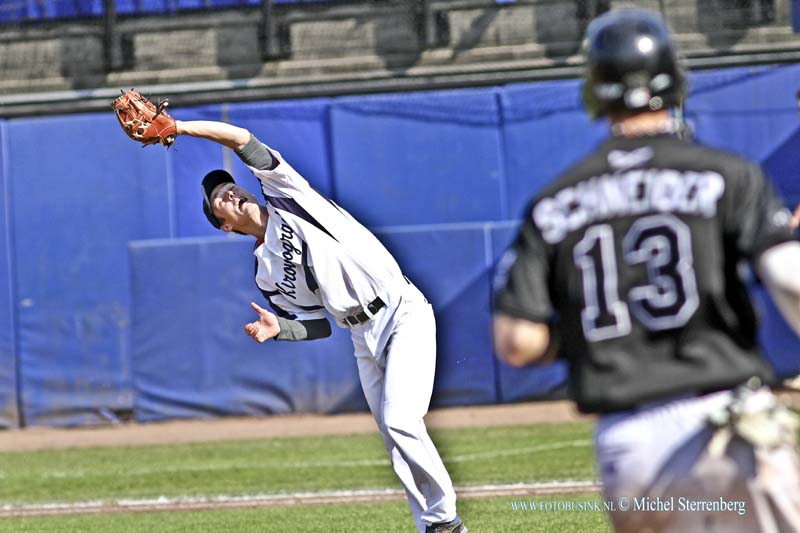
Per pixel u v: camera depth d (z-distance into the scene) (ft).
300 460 101.65
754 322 26.16
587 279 26.11
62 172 141.28
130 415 139.03
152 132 47.50
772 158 141.18
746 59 145.38
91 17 158.71
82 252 140.97
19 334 140.05
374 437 116.57
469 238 135.95
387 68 155.22
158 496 84.28
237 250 137.08
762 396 25.81
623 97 27.12
